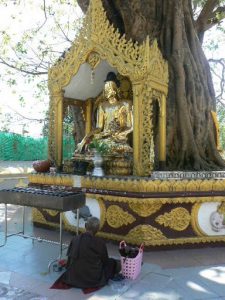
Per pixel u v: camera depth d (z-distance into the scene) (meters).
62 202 4.82
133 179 5.85
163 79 7.04
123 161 7.00
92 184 6.36
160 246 5.89
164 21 8.59
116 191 6.02
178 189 5.88
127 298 4.04
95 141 7.26
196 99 8.21
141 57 6.55
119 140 7.75
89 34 7.10
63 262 4.89
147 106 6.55
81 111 9.84
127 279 4.59
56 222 7.16
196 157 7.66
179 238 5.98
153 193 5.75
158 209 5.89
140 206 5.79
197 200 5.98
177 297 4.09
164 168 7.26
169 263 5.27
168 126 7.78
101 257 4.43
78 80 8.11
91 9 7.06
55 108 8.02
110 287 4.34
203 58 8.93
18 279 4.56
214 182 6.04
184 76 8.10
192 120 8.07
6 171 19.09
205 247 6.14
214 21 10.26
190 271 4.94
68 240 6.41
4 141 23.53
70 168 7.65
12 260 5.29
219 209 6.17
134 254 4.69
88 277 4.31
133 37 8.40
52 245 6.06
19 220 8.45
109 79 8.09
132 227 5.96
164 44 8.45
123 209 6.05
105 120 8.44
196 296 4.12
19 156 24.56
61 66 7.79
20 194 5.32
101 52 7.00
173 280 4.60
